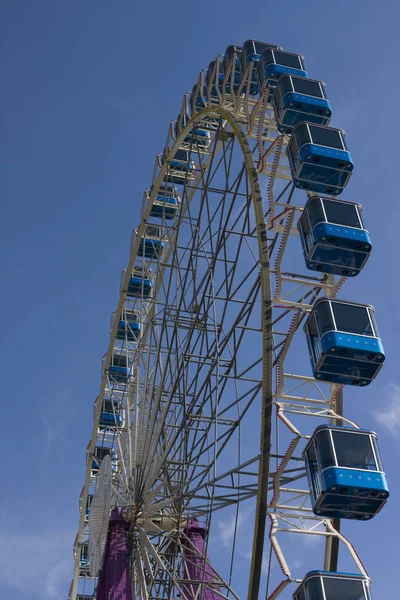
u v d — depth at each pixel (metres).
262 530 20.94
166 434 29.69
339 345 24.41
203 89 34.50
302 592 21.61
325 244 26.30
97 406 38.12
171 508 29.38
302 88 30.73
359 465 22.81
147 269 39.78
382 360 24.86
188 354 28.83
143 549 28.95
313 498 23.00
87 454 39.06
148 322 35.75
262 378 22.42
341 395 25.52
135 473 31.08
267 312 23.05
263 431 21.75
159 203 39.06
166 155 35.09
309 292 26.81
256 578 20.78
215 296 27.81
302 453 23.94
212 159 31.30
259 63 33.91
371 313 25.48
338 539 23.75
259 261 23.89
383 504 22.94
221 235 28.86
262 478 21.31
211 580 26.50
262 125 30.05
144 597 28.27
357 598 21.45
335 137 28.30
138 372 34.25
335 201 26.97
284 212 27.72
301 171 27.86
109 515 29.91
